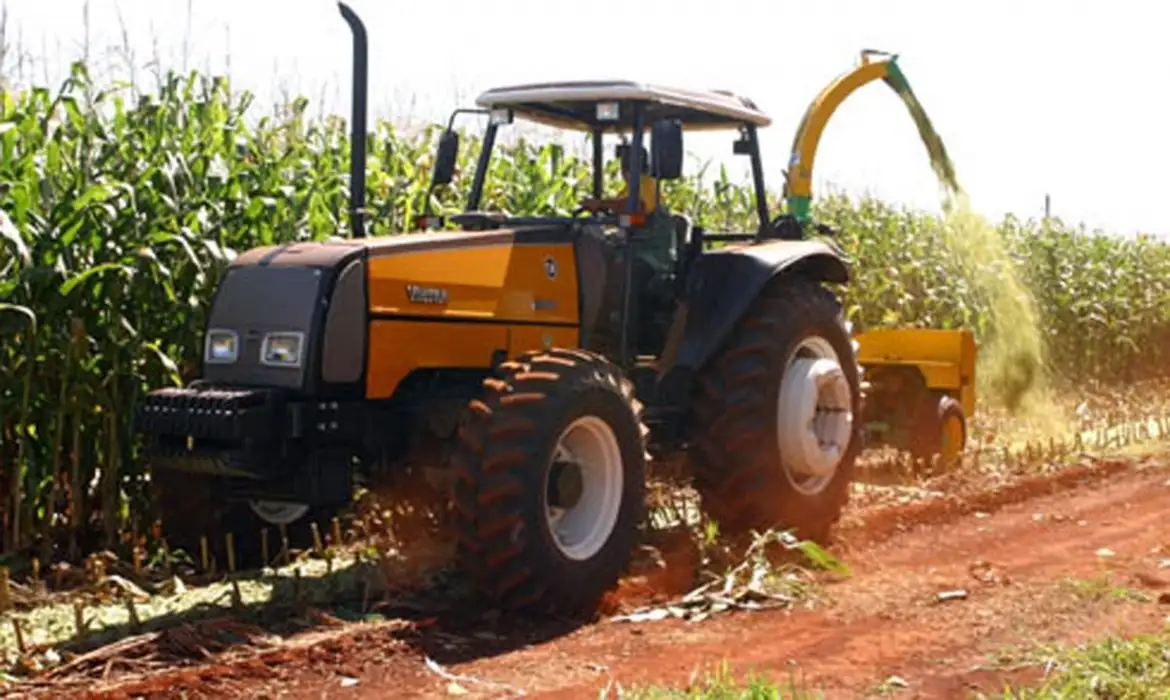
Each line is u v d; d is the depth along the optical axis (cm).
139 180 691
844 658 488
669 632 534
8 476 660
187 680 448
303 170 835
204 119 815
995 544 716
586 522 577
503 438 535
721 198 1257
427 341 577
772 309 693
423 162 957
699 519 757
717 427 670
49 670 457
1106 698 418
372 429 576
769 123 752
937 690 443
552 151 997
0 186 639
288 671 468
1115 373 1714
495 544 533
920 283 1385
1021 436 1188
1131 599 566
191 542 619
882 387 943
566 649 507
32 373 641
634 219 654
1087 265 1677
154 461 573
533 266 623
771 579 605
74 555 657
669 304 689
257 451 545
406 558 640
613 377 582
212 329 576
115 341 663
